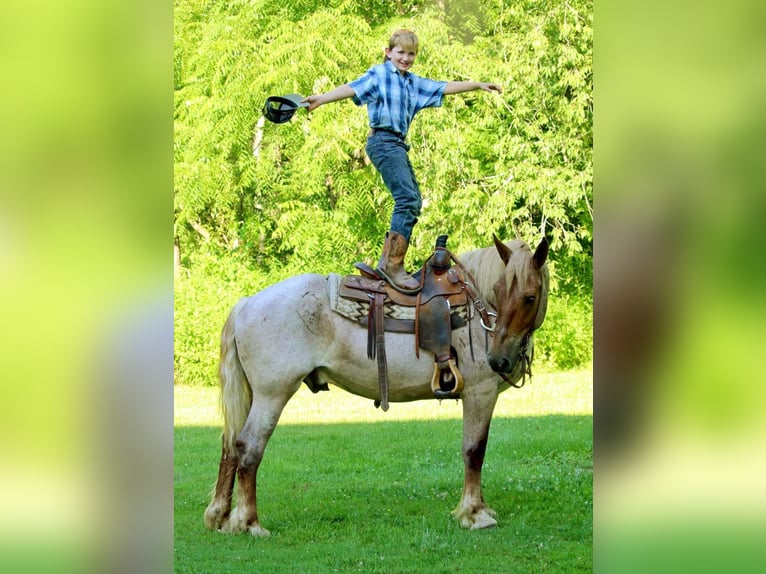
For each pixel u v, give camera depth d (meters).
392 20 13.89
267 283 13.13
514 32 13.77
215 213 14.95
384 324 5.12
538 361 13.31
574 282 14.20
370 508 5.75
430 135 13.08
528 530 5.14
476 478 5.27
